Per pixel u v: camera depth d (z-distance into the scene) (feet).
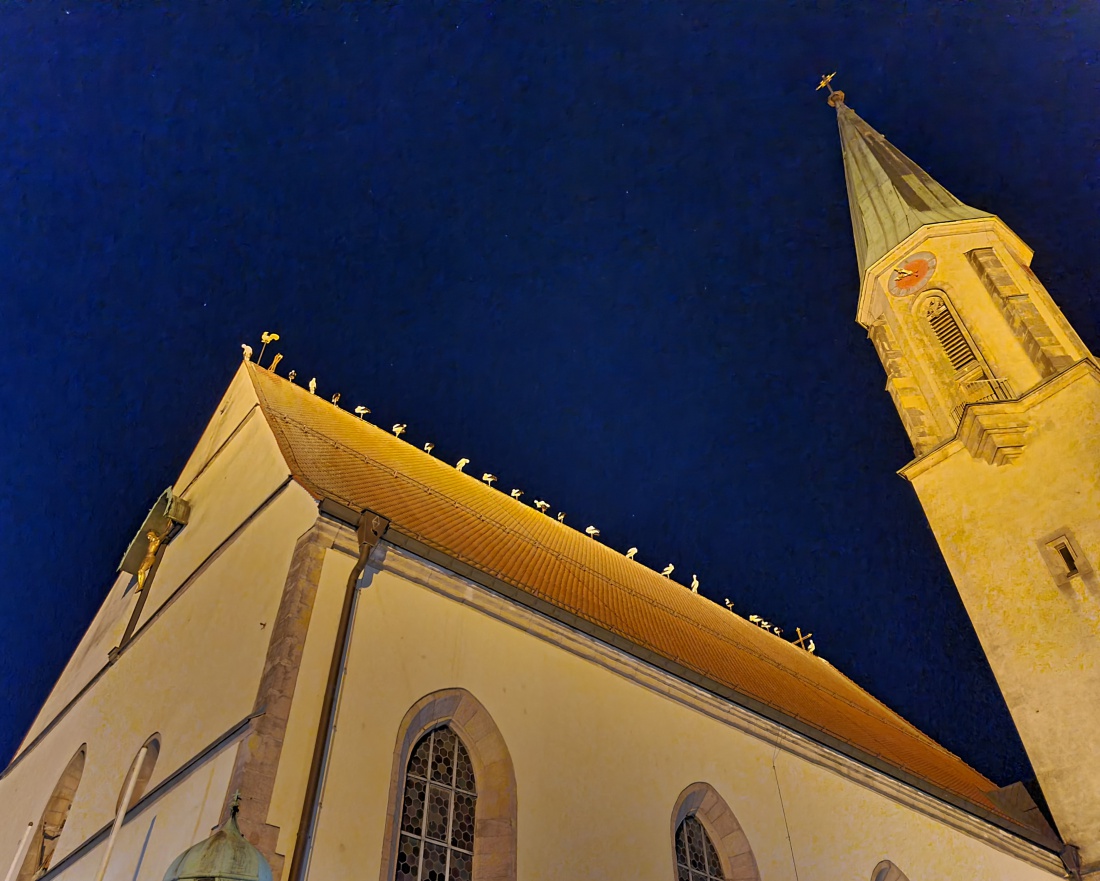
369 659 44.96
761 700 66.44
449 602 51.13
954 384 96.37
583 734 52.54
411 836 42.70
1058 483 84.89
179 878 29.94
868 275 107.86
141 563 69.46
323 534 48.03
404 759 44.24
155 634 59.00
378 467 68.28
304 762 39.91
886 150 121.49
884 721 96.99
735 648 84.28
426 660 47.55
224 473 66.59
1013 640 83.87
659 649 63.46
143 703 54.70
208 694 47.34
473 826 45.91
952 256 101.81
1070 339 92.43
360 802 40.42
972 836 72.08
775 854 57.16
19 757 70.85
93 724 60.44
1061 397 87.35
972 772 94.94
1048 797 78.28
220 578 55.16
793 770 63.77
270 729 39.60
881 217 112.47
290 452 58.18
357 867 38.68
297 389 78.64
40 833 57.67
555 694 52.95
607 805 50.70
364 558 47.42
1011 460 88.89
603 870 47.91
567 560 77.25
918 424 97.30
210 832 37.45
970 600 88.07
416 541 50.24
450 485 78.59
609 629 58.54
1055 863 75.41
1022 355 92.12
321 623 44.65
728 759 60.08
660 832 52.21
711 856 55.83
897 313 103.71
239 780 37.63
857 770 68.03
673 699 59.98
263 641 45.03
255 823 36.68
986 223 102.63
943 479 93.71
